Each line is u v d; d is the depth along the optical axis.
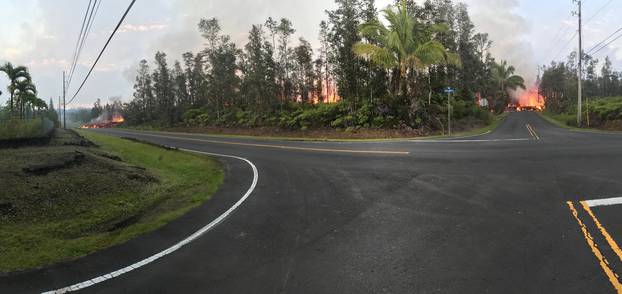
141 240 5.21
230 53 42.56
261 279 3.78
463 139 17.36
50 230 5.87
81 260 4.58
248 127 35.69
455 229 4.88
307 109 31.72
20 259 4.66
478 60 48.66
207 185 9.52
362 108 26.36
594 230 4.57
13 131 12.81
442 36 32.78
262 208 6.59
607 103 33.84
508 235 4.56
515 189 6.78
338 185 8.06
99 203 7.37
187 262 4.32
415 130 24.03
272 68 34.06
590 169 8.19
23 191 6.89
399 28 25.59
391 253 4.24
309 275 3.82
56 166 8.45
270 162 12.64
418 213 5.67
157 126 59.19
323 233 5.04
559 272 3.58
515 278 3.50
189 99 56.94
